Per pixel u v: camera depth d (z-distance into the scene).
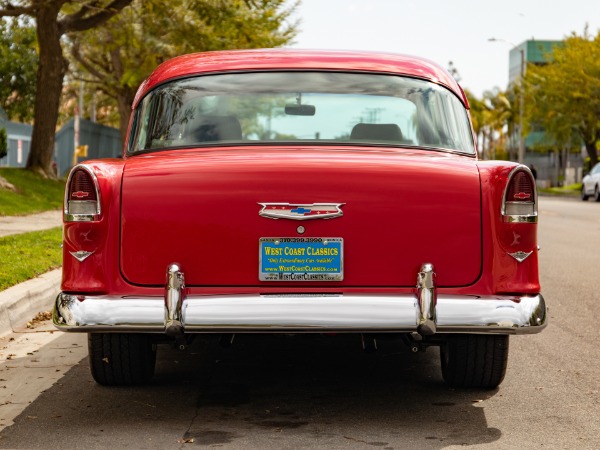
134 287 4.90
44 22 27.83
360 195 4.87
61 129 43.53
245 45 32.31
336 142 5.39
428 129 5.51
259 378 6.09
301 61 5.72
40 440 4.68
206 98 5.57
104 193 4.91
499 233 4.93
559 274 12.20
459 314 4.75
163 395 5.61
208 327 4.65
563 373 6.31
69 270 4.95
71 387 5.84
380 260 4.88
